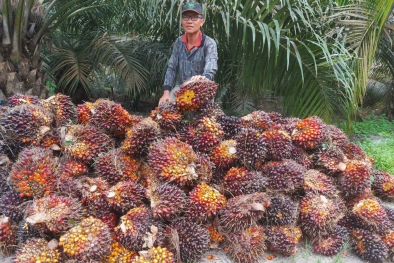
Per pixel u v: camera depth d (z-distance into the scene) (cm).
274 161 217
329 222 200
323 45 358
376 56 683
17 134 204
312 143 230
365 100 894
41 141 211
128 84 542
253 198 185
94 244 154
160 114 213
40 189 182
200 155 203
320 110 436
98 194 183
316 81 414
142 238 167
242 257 184
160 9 385
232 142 210
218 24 390
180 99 213
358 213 212
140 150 202
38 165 184
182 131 214
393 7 450
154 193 180
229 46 425
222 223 188
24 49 381
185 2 359
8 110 213
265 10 377
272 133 218
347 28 451
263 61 407
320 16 433
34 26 389
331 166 229
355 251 208
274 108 602
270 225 199
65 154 205
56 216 162
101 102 215
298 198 215
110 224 179
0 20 356
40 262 153
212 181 205
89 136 206
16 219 184
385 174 284
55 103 229
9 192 188
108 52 550
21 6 347
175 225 179
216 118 224
